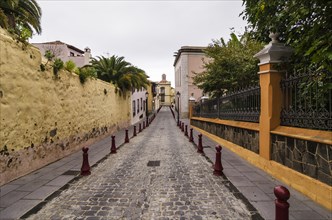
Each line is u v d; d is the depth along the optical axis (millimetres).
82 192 4762
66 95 8805
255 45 12500
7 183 5332
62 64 8211
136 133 17047
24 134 6070
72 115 9383
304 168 4551
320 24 3053
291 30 4629
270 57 5859
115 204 4145
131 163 7379
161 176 5859
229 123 9406
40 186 5133
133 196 4520
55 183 5340
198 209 3906
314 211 3684
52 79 7680
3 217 3670
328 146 3865
